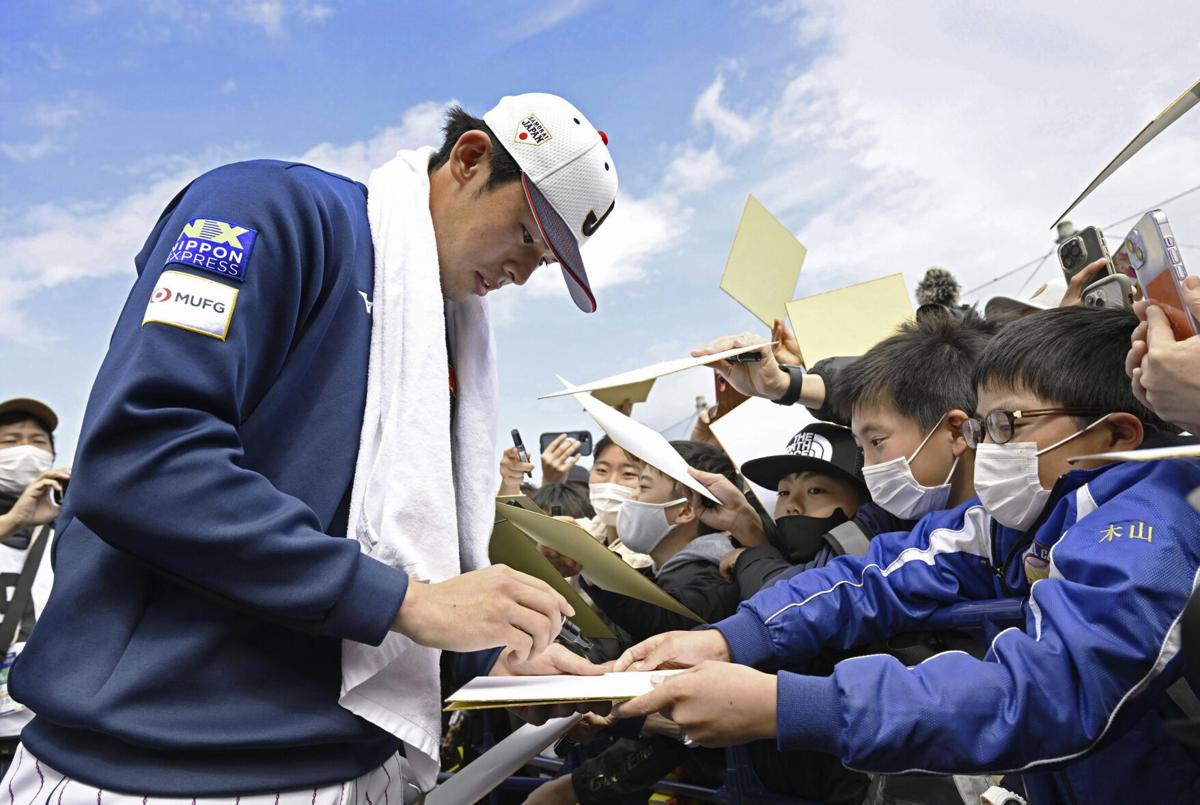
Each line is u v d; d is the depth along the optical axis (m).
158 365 1.00
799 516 1.92
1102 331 1.27
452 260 1.37
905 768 1.02
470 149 1.34
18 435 3.22
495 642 1.09
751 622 1.48
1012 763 1.00
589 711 1.58
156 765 1.01
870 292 2.44
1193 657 0.72
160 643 1.04
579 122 1.36
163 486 0.97
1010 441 1.28
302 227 1.15
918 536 1.53
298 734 1.06
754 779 1.67
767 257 2.49
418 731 1.14
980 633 1.45
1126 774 1.10
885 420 1.71
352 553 1.04
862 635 1.47
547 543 1.63
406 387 1.23
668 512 2.33
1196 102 1.12
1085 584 1.04
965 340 1.77
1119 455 0.83
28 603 2.71
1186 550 1.01
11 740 2.54
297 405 1.17
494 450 1.51
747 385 2.22
